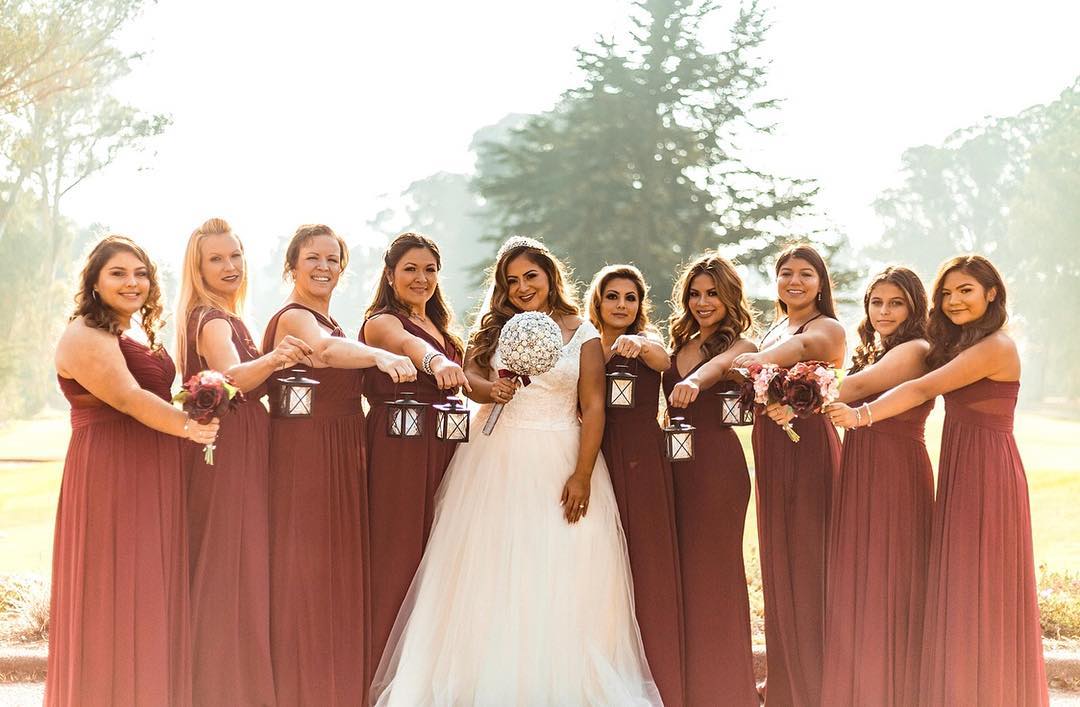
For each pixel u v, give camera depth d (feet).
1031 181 193.98
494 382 17.42
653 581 17.31
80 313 15.24
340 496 16.83
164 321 16.05
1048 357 191.52
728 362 17.42
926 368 16.83
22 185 129.59
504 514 16.99
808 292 18.22
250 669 16.07
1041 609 24.09
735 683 17.22
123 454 15.20
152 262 15.74
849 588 16.63
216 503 16.03
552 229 136.46
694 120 141.69
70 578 15.15
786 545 17.63
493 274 18.19
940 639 15.83
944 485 16.19
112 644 14.90
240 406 16.34
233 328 16.65
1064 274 189.16
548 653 16.49
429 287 17.81
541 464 17.19
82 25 119.44
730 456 17.58
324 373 16.79
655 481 17.48
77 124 128.98
